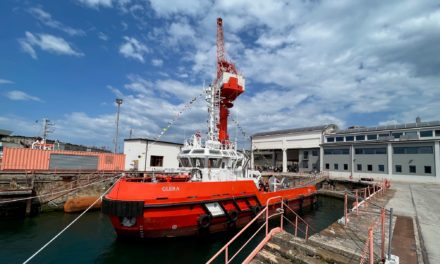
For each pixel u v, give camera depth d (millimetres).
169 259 8484
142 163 25281
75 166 19859
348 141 34250
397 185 22625
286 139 42031
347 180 27422
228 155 12328
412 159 27531
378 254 5219
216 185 10477
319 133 37812
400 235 6520
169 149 27750
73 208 15102
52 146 24078
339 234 6418
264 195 12727
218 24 18594
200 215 9781
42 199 15180
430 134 27766
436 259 5020
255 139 47125
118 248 9195
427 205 11242
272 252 5766
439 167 25500
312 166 38625
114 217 8953
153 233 9125
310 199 17734
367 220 7895
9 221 12906
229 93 15305
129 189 9062
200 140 12750
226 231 10750
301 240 5957
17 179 14820
